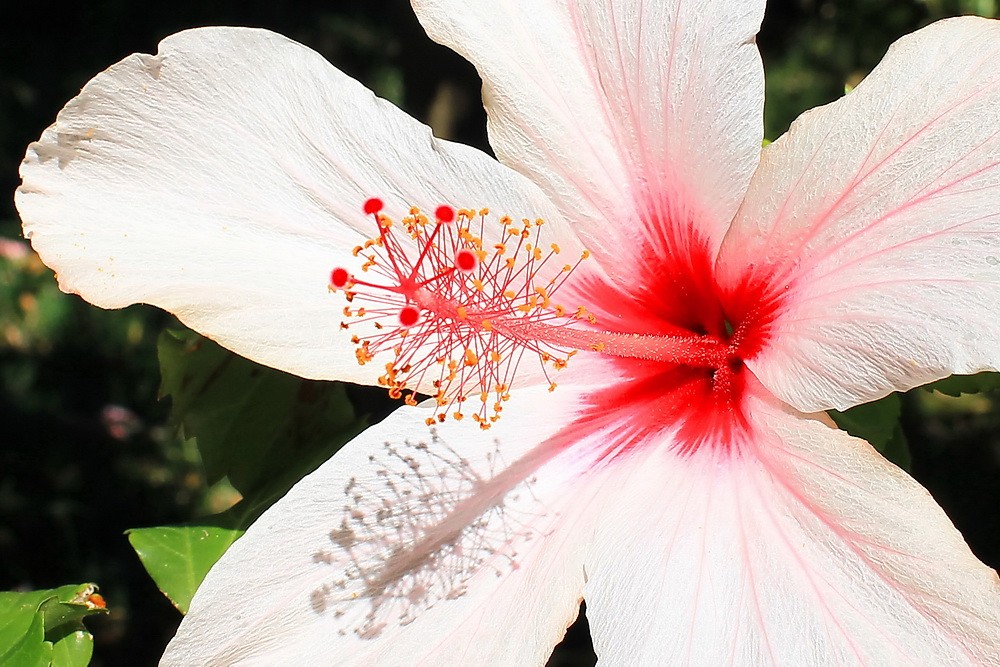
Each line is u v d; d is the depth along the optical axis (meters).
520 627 0.26
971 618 0.24
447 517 0.27
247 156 0.27
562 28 0.27
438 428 0.27
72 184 0.27
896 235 0.25
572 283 0.28
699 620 0.26
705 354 0.28
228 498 0.48
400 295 0.27
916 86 0.25
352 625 0.26
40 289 0.49
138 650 0.46
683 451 0.27
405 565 0.27
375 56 0.59
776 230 0.27
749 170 0.27
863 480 0.25
